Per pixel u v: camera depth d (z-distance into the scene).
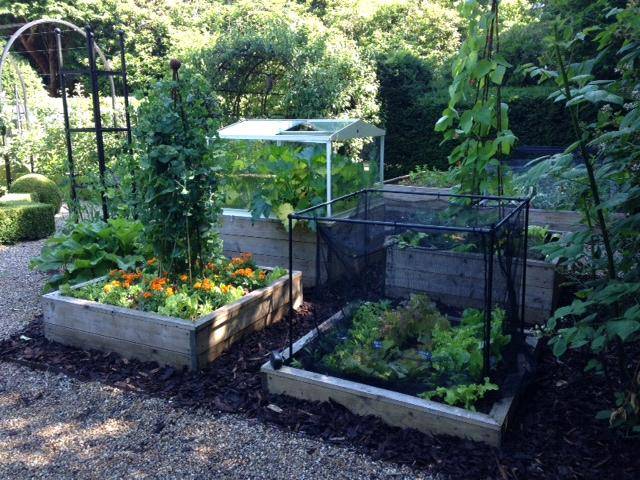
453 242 3.28
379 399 2.90
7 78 13.48
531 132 9.82
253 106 10.51
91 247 4.92
